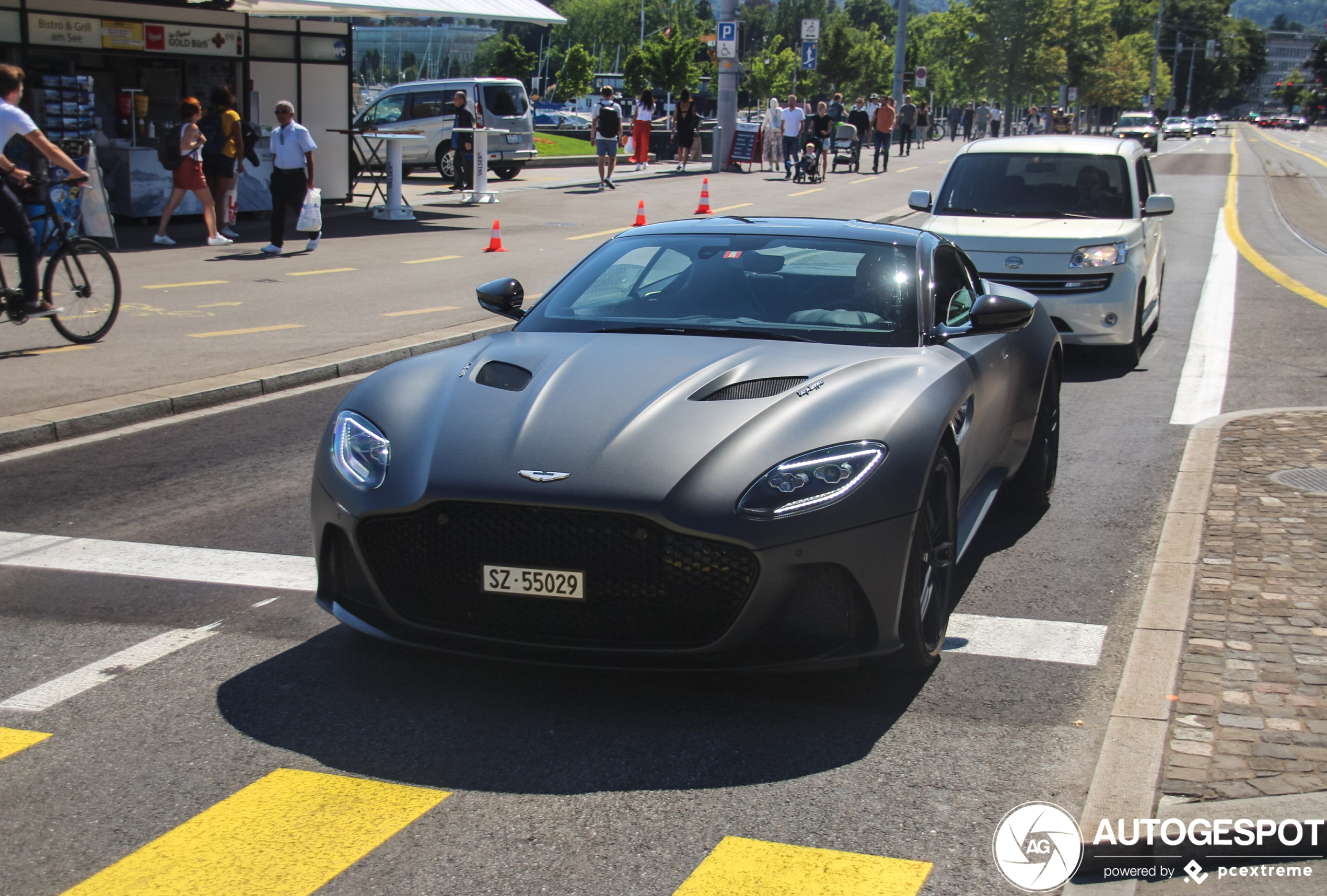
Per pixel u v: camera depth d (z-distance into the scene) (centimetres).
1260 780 314
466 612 365
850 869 288
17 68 872
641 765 340
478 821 310
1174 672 382
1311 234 2091
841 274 484
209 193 1593
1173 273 1554
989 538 554
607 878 284
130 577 493
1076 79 7712
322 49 2022
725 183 2738
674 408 378
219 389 812
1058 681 396
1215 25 17050
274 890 279
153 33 1786
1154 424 775
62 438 716
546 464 359
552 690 389
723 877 284
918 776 333
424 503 362
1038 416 571
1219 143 7969
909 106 4097
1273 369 945
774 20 18575
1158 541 548
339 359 908
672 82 6122
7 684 393
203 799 321
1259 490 582
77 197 1352
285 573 500
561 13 12562
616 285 495
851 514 353
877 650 363
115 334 1001
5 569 503
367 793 324
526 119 2720
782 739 355
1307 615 428
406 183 2658
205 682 395
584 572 352
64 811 315
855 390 392
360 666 408
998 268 938
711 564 347
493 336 475
